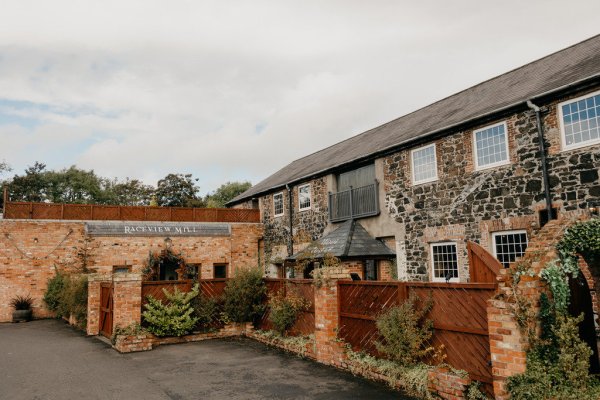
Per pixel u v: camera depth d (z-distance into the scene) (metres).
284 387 6.68
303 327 9.53
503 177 10.95
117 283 10.43
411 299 6.50
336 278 8.33
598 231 5.22
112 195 48.62
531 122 10.37
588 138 9.30
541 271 5.03
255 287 11.38
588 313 5.94
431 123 14.14
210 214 21.83
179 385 6.95
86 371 8.03
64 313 16.02
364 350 7.52
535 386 4.55
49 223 18.36
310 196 18.94
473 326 5.65
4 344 11.38
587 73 9.20
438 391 5.88
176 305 10.90
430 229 13.02
